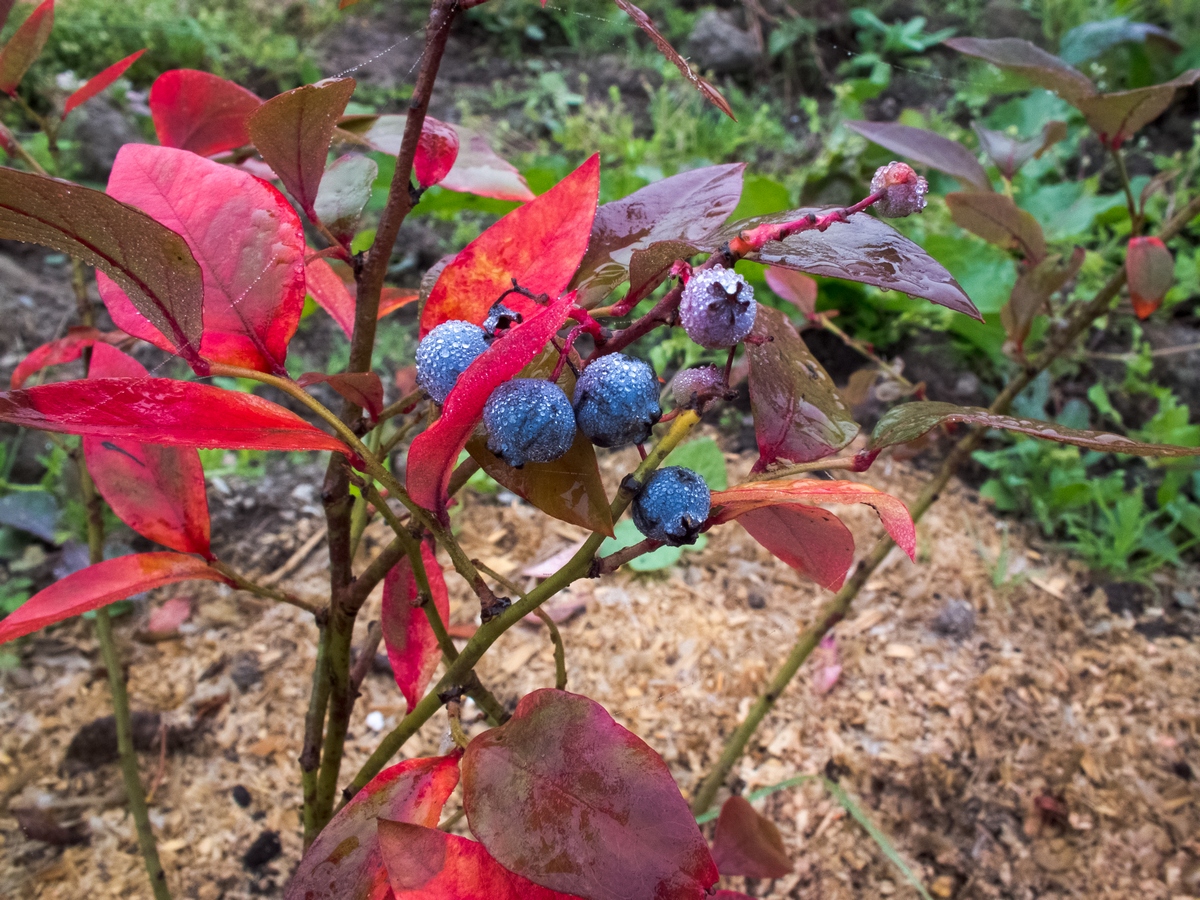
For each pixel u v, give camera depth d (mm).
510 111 1092
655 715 543
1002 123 996
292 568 618
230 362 205
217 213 209
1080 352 770
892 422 207
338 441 182
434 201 725
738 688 561
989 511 704
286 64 1045
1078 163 984
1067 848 491
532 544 644
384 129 272
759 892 467
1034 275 392
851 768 520
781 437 228
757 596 622
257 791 493
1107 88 1049
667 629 594
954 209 385
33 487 611
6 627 220
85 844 464
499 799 182
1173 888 474
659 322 181
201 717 525
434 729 520
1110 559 649
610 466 703
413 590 277
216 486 667
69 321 740
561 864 177
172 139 299
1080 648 604
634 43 1198
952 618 607
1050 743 542
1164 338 807
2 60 292
